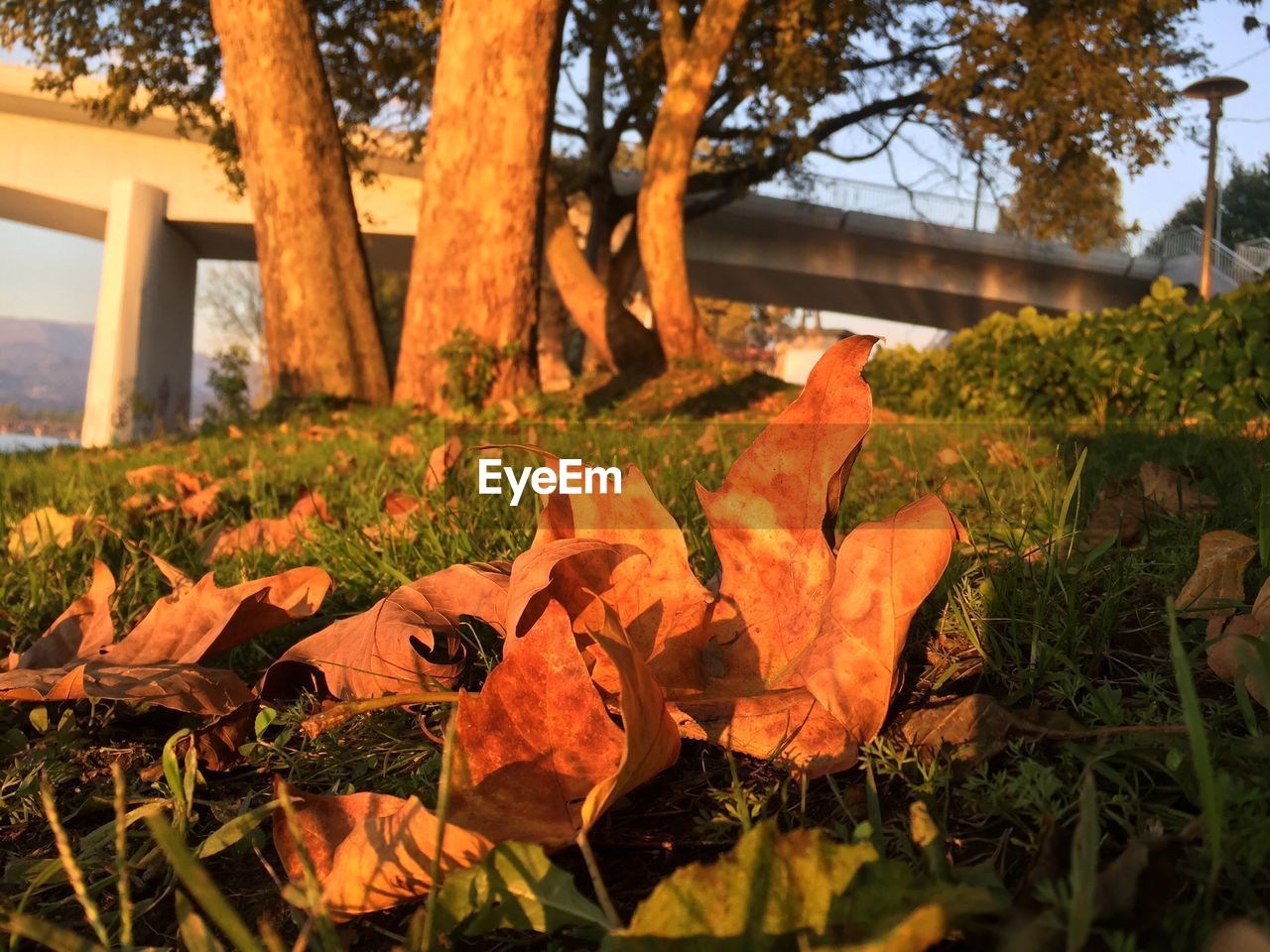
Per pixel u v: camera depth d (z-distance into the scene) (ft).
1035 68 54.19
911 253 132.16
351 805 2.65
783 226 124.67
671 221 56.03
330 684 4.01
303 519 8.12
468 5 32.55
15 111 102.06
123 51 54.34
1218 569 3.81
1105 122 55.11
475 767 2.55
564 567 3.25
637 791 3.19
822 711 3.06
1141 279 135.85
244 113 36.76
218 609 4.46
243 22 35.55
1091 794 1.85
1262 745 2.52
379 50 57.26
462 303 34.01
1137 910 1.89
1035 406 30.91
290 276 37.37
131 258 103.09
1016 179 64.08
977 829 2.70
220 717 3.85
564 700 2.68
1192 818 2.48
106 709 4.68
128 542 6.93
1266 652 2.38
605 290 63.10
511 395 34.22
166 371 108.06
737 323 198.70
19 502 12.17
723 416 45.57
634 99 72.95
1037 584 4.43
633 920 1.87
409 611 4.01
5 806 3.62
